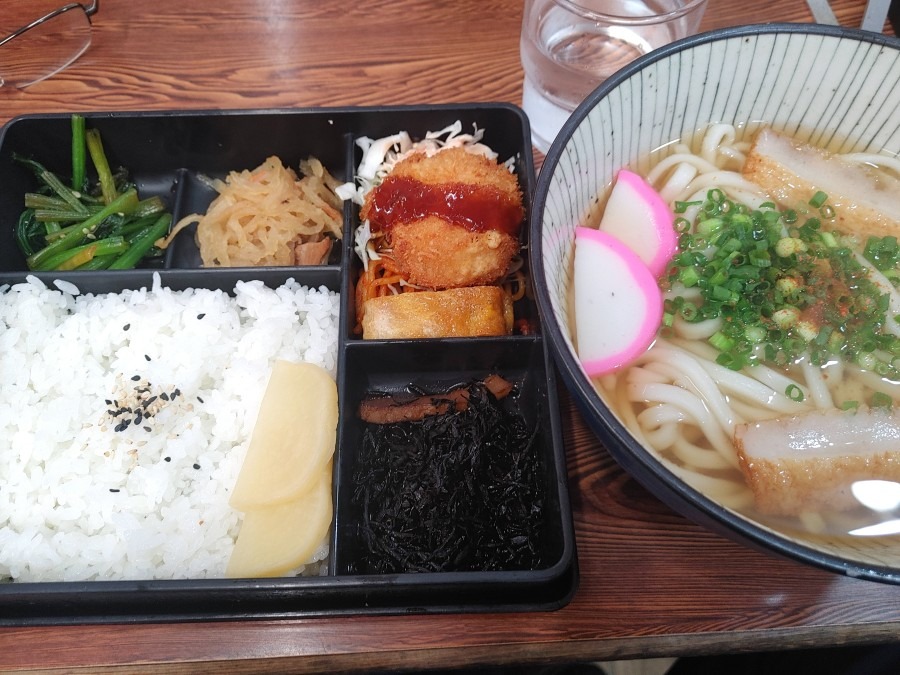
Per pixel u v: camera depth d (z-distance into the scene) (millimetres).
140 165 352
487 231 300
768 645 234
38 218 332
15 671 228
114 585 226
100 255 332
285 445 266
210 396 294
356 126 333
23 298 298
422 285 312
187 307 304
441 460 277
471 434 281
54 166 339
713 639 233
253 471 262
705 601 238
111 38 359
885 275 249
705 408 240
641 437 235
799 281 238
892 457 216
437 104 338
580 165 244
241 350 300
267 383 287
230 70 353
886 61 250
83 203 343
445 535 263
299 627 235
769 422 227
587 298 242
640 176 274
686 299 253
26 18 365
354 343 284
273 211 337
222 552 263
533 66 316
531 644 233
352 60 357
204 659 230
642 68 243
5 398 285
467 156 310
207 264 339
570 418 276
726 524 177
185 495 277
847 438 220
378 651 232
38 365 293
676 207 265
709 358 249
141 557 258
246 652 231
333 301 312
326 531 255
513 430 293
